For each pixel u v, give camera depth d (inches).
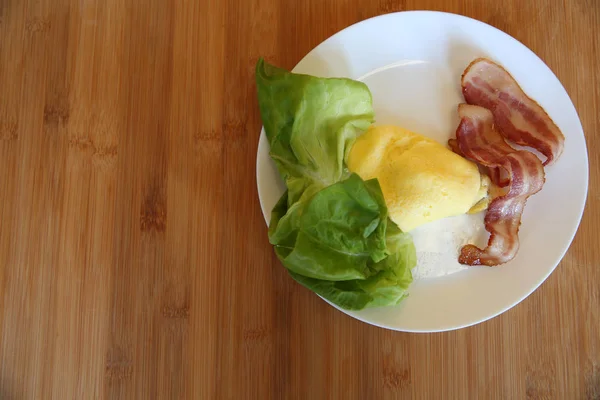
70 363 24.9
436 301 23.9
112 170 25.3
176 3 25.6
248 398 24.7
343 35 24.2
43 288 25.1
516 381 24.5
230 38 25.5
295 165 23.6
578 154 24.1
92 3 25.7
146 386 24.8
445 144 24.7
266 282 24.8
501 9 25.4
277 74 23.3
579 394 24.5
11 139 25.5
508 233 23.8
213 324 24.8
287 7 25.5
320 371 24.7
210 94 25.4
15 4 25.8
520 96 24.3
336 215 22.5
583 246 24.8
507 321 24.7
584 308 24.7
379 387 24.6
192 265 24.9
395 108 24.7
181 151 25.2
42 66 25.6
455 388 24.6
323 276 22.8
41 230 25.2
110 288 25.0
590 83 25.2
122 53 25.6
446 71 24.7
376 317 23.6
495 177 24.2
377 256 22.4
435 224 24.3
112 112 25.4
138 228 25.1
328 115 23.4
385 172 23.4
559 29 25.4
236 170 25.1
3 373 24.9
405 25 24.4
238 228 25.0
